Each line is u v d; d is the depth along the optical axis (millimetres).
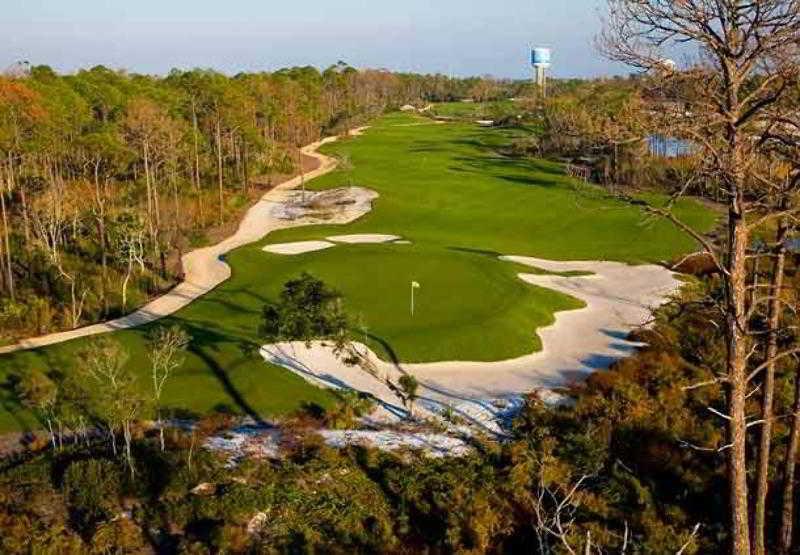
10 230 70375
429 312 50312
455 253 64625
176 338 40656
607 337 49562
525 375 42938
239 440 34906
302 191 99062
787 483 25078
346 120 167250
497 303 52250
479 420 37000
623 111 17250
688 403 36719
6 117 63531
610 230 81625
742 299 15820
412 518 29172
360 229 81875
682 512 27766
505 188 102125
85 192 79188
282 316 40969
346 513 29125
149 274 65500
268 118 119000
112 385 37000
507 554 26812
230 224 84250
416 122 188000
